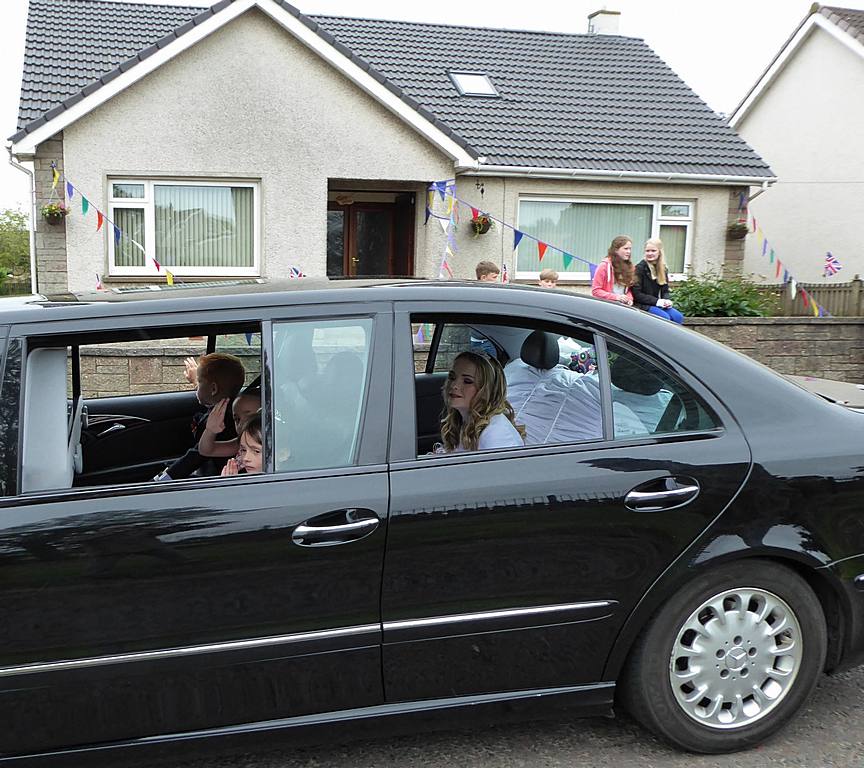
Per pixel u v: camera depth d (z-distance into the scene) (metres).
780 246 17.64
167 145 10.64
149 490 2.46
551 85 14.16
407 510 2.52
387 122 11.25
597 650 2.71
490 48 14.97
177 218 10.98
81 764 2.42
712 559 2.69
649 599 2.69
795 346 9.07
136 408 4.20
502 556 2.58
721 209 12.98
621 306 2.93
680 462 2.71
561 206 12.54
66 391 2.63
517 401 3.07
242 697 2.48
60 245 10.47
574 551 2.62
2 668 2.32
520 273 12.48
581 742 2.94
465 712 2.66
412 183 11.88
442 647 2.59
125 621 2.38
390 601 2.52
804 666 2.86
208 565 2.41
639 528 2.66
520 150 12.16
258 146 10.92
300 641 2.48
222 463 3.38
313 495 2.49
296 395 2.59
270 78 10.82
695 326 8.86
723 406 2.82
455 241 12.03
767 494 2.74
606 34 16.27
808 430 2.84
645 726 2.82
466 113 12.85
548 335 3.13
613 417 2.76
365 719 2.58
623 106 13.92
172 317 2.58
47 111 10.09
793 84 17.17
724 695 2.82
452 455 2.64
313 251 11.30
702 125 13.80
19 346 2.49
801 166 17.09
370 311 2.68
